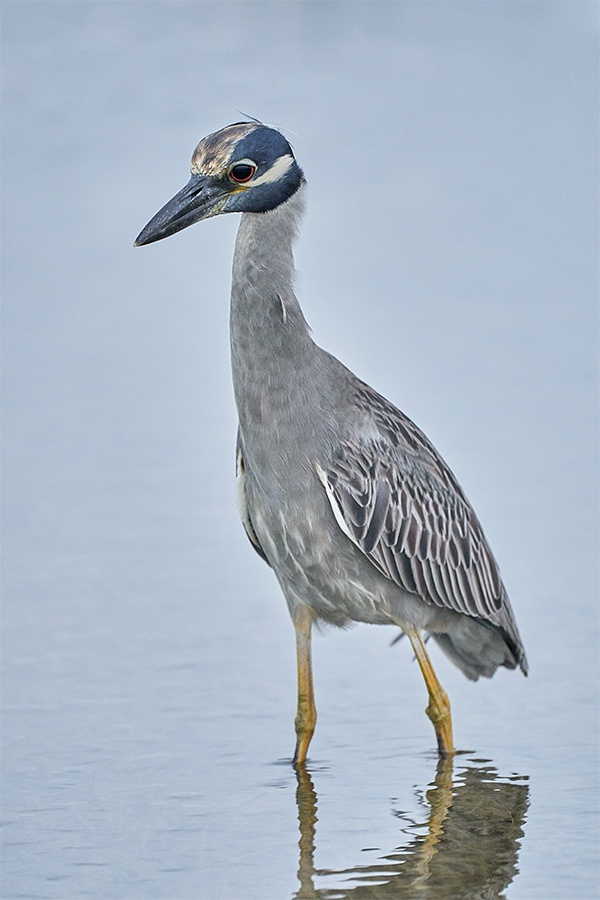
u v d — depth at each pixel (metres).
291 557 11.19
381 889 9.04
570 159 27.30
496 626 12.27
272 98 30.94
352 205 25.27
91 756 11.10
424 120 29.55
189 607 13.92
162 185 26.31
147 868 9.33
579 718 11.87
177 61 32.56
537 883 9.12
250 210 10.89
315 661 13.20
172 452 17.55
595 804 10.32
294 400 10.82
